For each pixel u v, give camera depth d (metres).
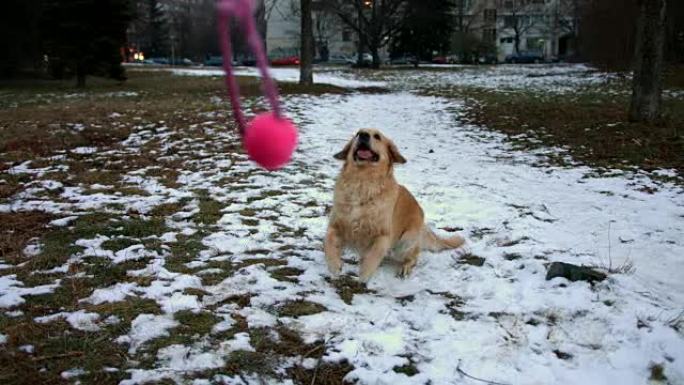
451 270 4.65
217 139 10.47
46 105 15.74
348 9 48.50
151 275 4.32
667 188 7.26
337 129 12.34
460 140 11.31
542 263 4.61
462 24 69.81
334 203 4.43
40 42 25.91
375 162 4.26
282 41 69.38
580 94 19.67
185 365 3.10
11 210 5.98
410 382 3.01
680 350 3.26
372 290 4.24
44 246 4.90
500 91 21.89
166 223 5.68
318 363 3.18
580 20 42.69
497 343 3.42
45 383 2.89
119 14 23.94
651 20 11.15
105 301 3.85
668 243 5.25
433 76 32.50
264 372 3.07
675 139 9.98
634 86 11.69
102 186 7.11
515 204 6.67
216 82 25.25
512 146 10.48
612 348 3.35
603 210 6.36
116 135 10.70
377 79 29.72
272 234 5.42
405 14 47.28
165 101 16.88
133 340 3.33
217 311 3.76
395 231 4.51
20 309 3.71
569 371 3.13
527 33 78.88
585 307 3.79
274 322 3.63
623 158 9.02
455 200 6.84
